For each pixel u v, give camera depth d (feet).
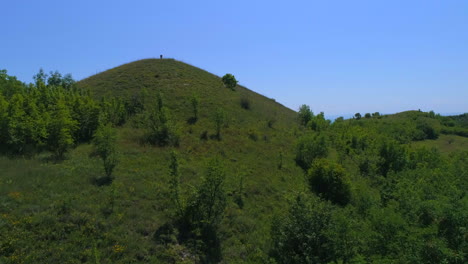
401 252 29.58
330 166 57.98
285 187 55.72
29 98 57.16
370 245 31.71
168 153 58.13
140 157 53.72
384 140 89.35
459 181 57.57
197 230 33.19
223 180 36.76
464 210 33.73
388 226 32.81
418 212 38.93
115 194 36.27
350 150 87.45
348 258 30.35
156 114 72.43
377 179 72.54
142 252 29.04
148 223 33.50
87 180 39.73
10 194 31.99
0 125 45.83
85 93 92.73
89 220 30.91
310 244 31.89
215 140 72.18
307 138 75.31
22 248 25.39
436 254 28.19
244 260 33.32
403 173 70.64
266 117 107.34
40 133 48.49
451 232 32.22
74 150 53.26
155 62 137.49
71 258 25.89
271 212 45.78
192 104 90.43
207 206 35.53
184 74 126.82
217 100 106.01
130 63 141.28
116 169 46.14
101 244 28.55
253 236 38.01
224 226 37.83
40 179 37.14
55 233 27.94
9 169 38.34
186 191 39.91
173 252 30.30
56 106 59.57
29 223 28.14
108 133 43.39
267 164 64.90
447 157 110.22
